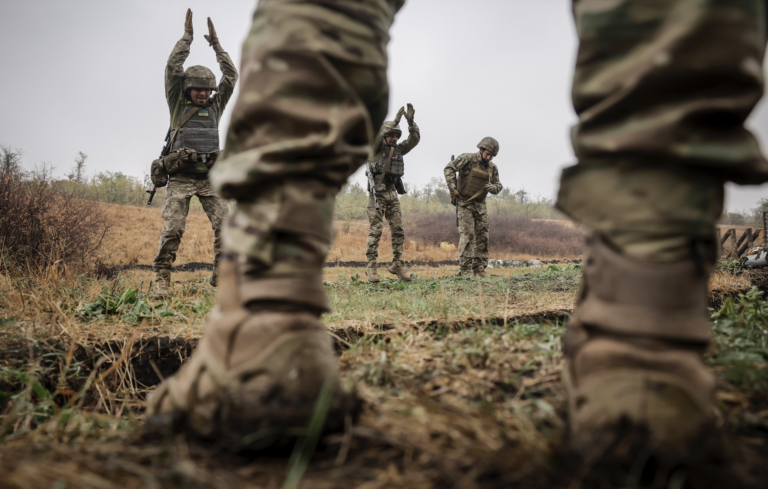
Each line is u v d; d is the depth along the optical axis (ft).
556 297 11.65
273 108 2.66
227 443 2.39
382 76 3.06
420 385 3.93
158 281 15.33
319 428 2.41
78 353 6.38
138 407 5.45
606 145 2.37
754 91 2.25
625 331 2.26
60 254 21.49
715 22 2.18
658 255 2.27
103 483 2.16
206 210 16.70
